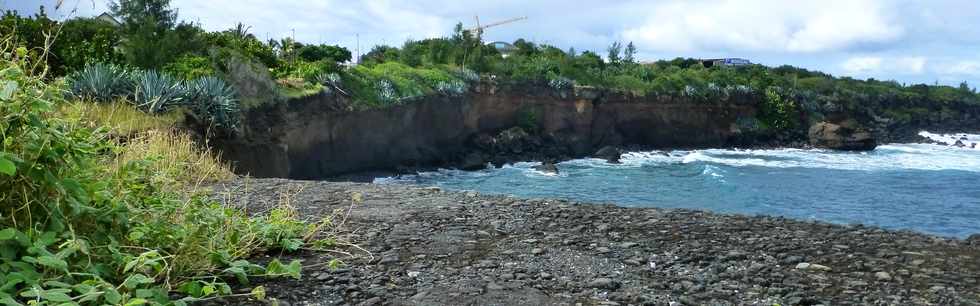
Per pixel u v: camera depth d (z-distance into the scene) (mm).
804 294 3510
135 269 2820
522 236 4832
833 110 67188
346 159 30906
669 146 51375
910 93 86000
